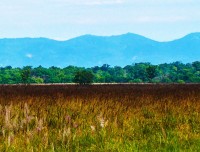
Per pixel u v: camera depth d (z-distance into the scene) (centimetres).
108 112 2691
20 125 2078
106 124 2077
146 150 1730
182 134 2034
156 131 2178
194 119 2580
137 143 1842
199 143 1842
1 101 3891
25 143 1734
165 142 1850
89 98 4119
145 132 2220
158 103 3491
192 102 3562
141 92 6231
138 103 3603
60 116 2503
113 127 2119
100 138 1891
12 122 2080
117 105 3159
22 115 2450
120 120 2425
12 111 2489
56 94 5303
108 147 1722
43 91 6812
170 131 2141
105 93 5872
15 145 1689
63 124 2217
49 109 2873
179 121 2558
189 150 1702
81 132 1991
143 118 2583
